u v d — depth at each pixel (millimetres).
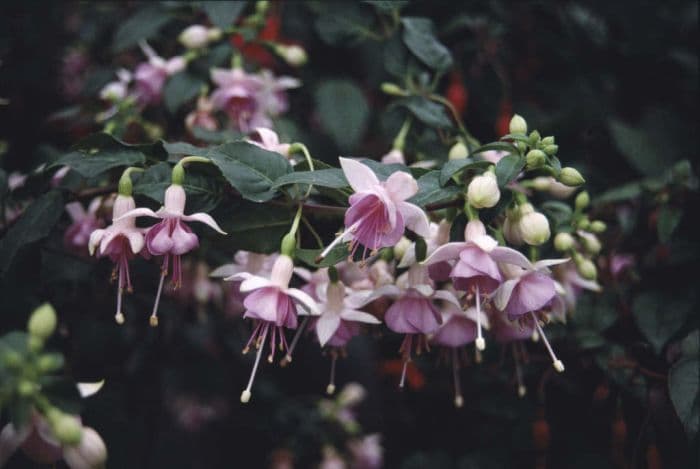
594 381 761
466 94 912
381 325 692
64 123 912
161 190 625
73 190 706
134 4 951
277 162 624
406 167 616
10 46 958
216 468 1152
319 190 646
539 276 613
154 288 815
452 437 875
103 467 564
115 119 807
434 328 627
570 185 611
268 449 1121
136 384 923
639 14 982
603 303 758
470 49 904
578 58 980
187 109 810
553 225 694
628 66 990
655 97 996
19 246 639
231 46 795
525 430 798
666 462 733
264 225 647
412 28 753
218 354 1026
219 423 1133
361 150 976
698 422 649
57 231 744
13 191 712
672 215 745
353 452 1037
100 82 856
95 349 844
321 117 881
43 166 718
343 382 1161
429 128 776
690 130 930
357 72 938
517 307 610
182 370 962
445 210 661
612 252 787
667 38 979
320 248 639
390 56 784
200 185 637
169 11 826
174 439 1155
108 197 699
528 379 792
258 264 662
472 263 585
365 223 589
